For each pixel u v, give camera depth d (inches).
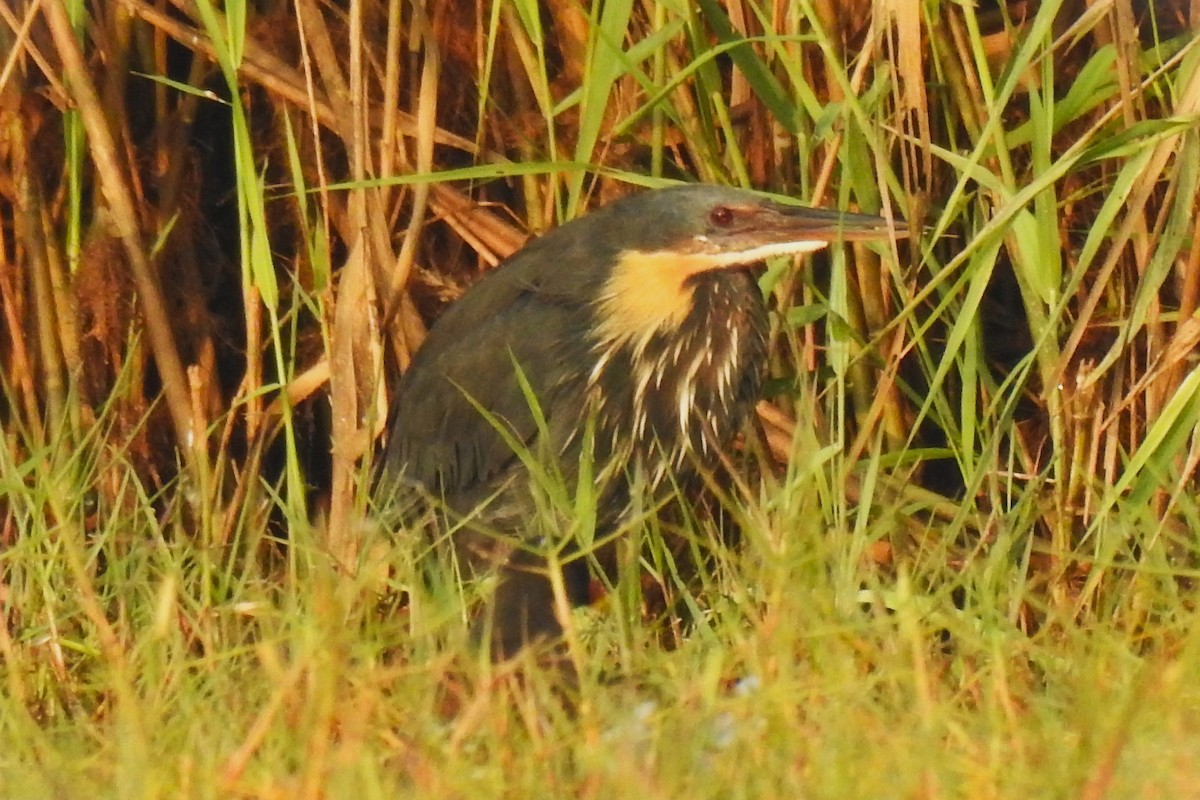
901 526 377.4
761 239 366.9
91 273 401.7
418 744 253.9
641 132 399.2
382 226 386.6
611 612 328.8
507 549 372.5
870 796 227.3
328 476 431.5
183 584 337.4
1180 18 394.6
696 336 374.9
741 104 394.9
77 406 396.8
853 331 368.5
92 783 256.1
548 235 388.5
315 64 403.5
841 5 382.9
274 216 421.7
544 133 403.2
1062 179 394.6
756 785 237.1
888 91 380.2
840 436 358.6
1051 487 396.2
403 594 365.7
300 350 426.3
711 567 389.4
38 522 346.3
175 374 389.7
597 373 375.9
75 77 379.2
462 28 402.6
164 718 285.1
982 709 273.3
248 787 237.8
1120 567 334.3
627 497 380.5
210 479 388.8
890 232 356.5
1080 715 245.4
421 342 416.5
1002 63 395.5
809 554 294.5
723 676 284.2
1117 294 389.1
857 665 294.2
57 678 324.2
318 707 252.1
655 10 385.7
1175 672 252.1
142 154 420.2
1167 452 353.1
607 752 242.8
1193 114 337.4
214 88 426.0
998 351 418.3
